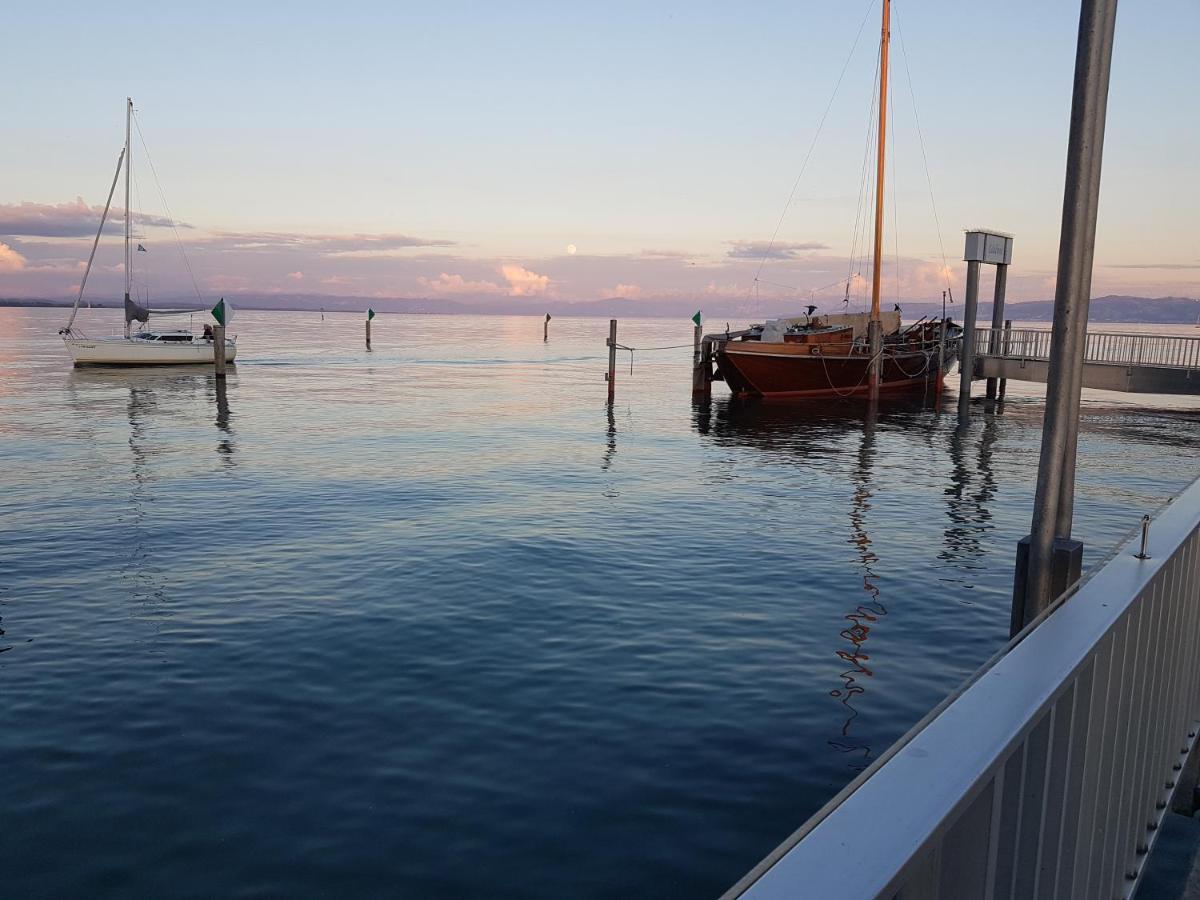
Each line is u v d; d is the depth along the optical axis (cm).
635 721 772
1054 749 191
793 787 665
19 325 14500
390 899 528
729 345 3681
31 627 1009
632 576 1228
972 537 1493
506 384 4722
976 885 151
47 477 1986
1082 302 441
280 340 10056
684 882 549
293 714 782
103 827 603
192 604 1091
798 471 2159
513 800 640
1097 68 412
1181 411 3891
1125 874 278
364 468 2134
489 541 1419
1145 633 259
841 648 962
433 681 855
